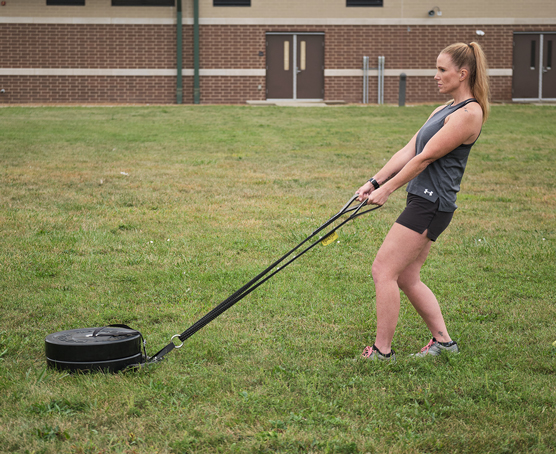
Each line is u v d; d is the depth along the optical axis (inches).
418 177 131.3
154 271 203.9
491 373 131.0
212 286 191.2
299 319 165.6
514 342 149.8
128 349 131.0
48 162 421.1
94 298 179.2
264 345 147.4
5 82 871.7
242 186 357.1
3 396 119.3
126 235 249.3
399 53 909.8
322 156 471.2
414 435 107.2
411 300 141.7
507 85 921.5
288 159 456.1
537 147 520.1
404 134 593.9
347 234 254.1
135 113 740.7
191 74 894.4
